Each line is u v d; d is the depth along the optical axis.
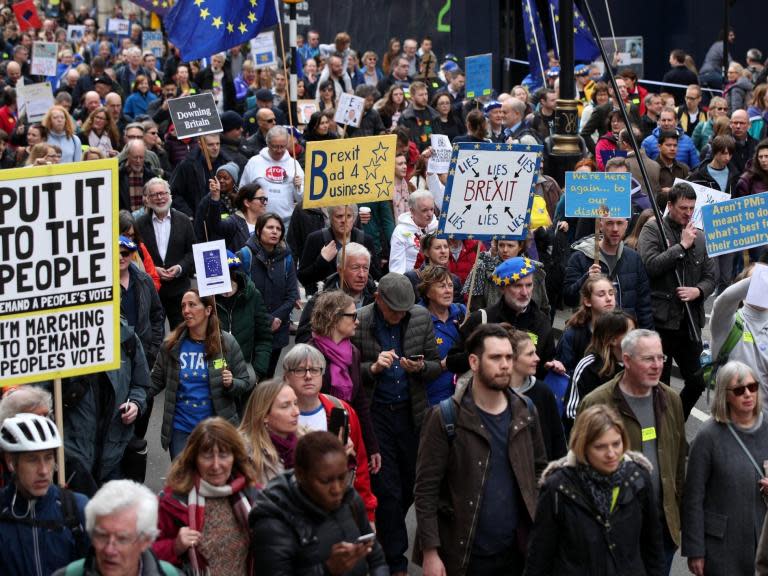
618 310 10.89
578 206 14.19
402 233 16.55
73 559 8.25
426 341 11.81
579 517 8.50
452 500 9.62
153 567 7.42
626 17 36.53
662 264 14.70
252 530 7.85
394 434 11.62
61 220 9.26
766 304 11.65
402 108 28.20
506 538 9.53
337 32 42.69
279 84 30.56
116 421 11.41
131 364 11.67
